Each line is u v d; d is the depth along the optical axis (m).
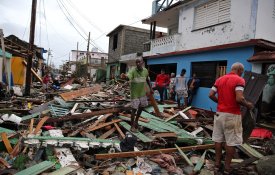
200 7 13.09
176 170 4.76
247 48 9.59
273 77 9.11
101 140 5.66
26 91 14.42
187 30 13.91
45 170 4.18
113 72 27.75
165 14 16.12
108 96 13.73
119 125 7.21
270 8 10.17
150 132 6.95
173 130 7.22
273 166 4.55
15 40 23.56
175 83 11.65
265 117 9.01
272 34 10.32
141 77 6.45
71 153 4.99
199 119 8.52
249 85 7.71
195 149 5.83
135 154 5.18
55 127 6.86
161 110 9.92
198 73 12.62
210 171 4.74
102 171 4.49
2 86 12.09
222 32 11.39
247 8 10.18
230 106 4.46
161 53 16.22
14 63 17.86
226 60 10.68
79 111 8.77
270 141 6.50
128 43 25.19
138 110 6.72
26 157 4.59
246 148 5.81
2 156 4.71
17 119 6.78
